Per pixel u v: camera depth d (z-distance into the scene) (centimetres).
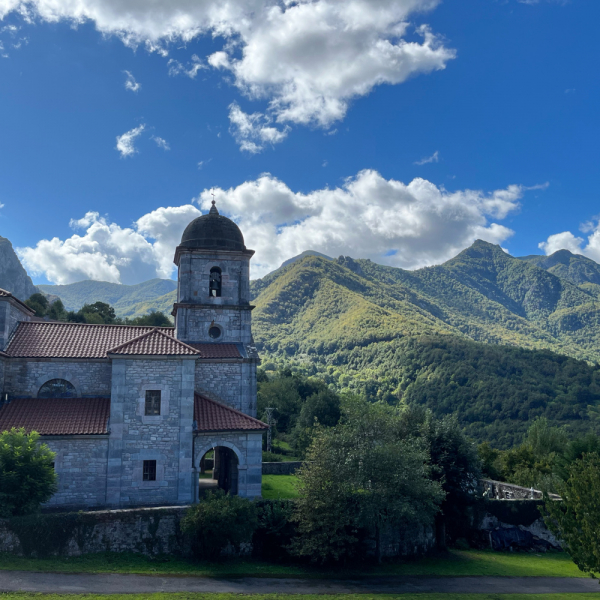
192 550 2708
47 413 3066
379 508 2905
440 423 3844
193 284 4012
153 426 3119
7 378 3172
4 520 2403
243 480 3203
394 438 3362
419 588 2675
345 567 2894
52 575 2228
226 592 2255
